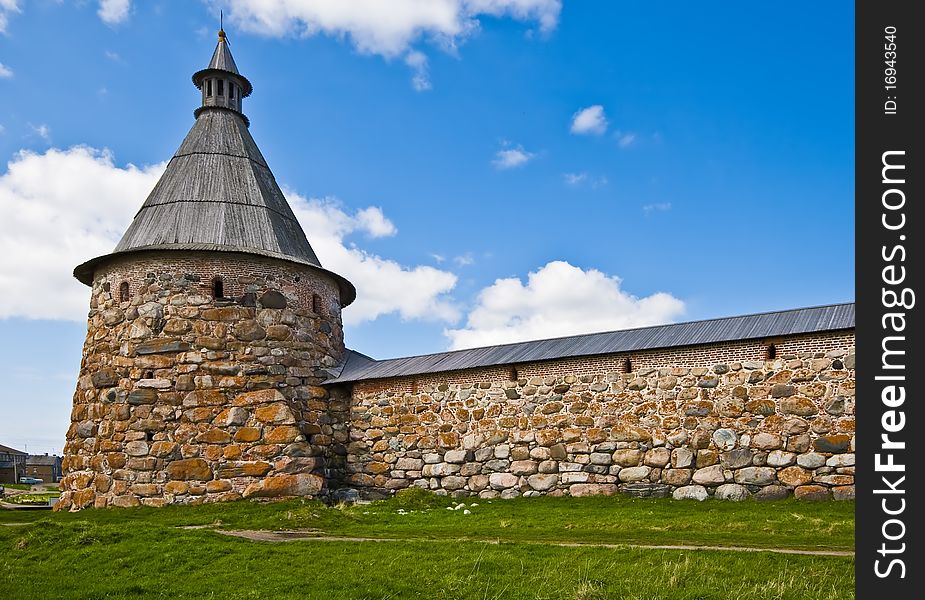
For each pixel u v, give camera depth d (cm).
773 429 1513
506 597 879
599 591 871
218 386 1872
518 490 1755
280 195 2272
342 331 2273
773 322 1603
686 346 1623
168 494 1784
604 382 1709
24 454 6006
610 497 1638
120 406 1858
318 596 902
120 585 992
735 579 889
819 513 1324
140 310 1911
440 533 1288
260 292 1986
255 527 1412
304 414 1992
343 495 1953
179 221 2020
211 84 2308
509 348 1947
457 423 1875
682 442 1597
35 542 1218
